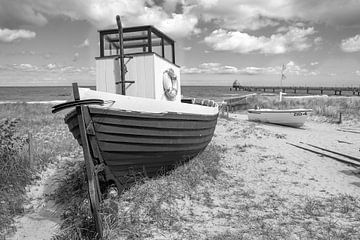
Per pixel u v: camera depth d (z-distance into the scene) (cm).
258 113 1983
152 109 633
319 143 1306
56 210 621
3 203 621
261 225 535
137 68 743
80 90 527
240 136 1381
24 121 1753
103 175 585
